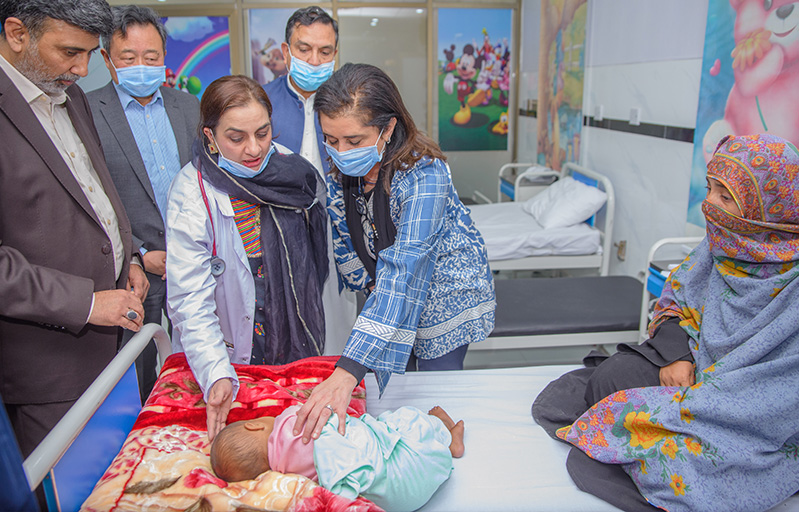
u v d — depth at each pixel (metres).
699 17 2.64
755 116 2.27
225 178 1.46
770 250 1.28
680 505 1.23
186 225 1.43
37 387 1.43
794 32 2.04
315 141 2.29
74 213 1.42
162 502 1.10
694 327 1.48
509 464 1.42
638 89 3.23
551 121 4.68
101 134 2.12
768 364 1.22
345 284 1.80
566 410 1.57
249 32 5.32
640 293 2.80
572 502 1.29
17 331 1.38
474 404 1.67
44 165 1.35
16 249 1.31
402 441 1.28
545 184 4.60
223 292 1.58
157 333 1.61
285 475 1.17
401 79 5.62
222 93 1.36
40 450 1.00
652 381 1.45
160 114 2.26
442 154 1.42
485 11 5.46
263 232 1.60
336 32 2.20
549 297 2.76
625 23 3.35
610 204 3.44
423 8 5.43
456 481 1.36
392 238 1.48
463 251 1.61
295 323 1.69
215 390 1.34
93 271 1.47
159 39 2.13
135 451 1.26
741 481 1.23
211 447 1.23
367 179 1.53
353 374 1.23
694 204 2.74
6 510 0.89
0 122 1.29
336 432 1.22
